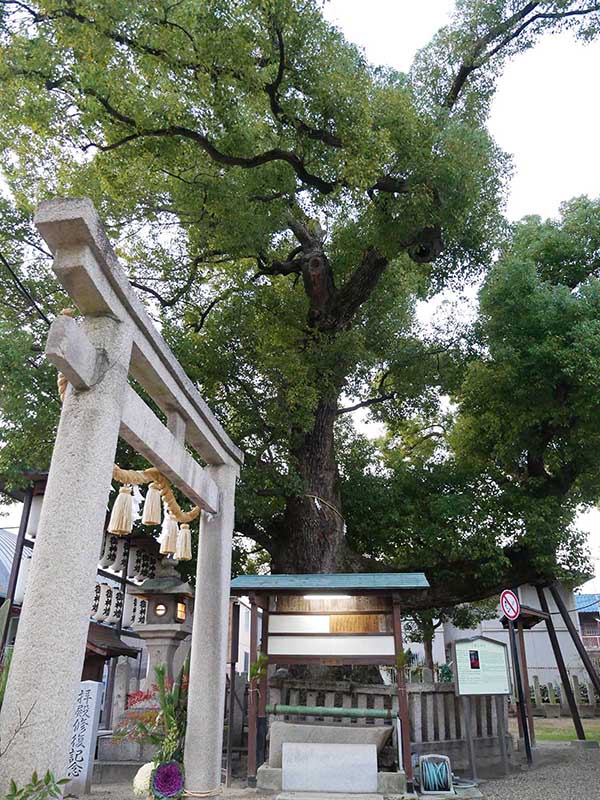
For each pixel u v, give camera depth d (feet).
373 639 24.76
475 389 39.32
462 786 22.77
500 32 38.93
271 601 26.23
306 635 25.25
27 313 33.58
